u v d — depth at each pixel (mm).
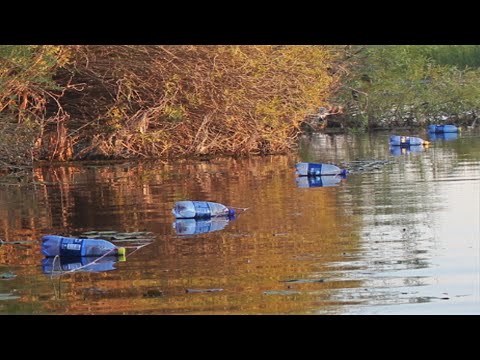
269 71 40438
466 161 34156
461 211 22594
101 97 40094
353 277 16359
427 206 23562
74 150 40406
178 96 39875
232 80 39594
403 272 16609
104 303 15148
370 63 54906
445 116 57344
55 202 26672
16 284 16484
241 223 21906
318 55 43250
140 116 39938
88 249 18609
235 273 16812
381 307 14594
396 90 55250
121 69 38750
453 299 14906
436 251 18188
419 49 61000
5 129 35688
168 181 31234
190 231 21000
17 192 29422
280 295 15297
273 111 40094
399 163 34656
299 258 17891
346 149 42250
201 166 36219
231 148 40938
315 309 14594
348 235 20000
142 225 22062
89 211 24656
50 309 14906
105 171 35281
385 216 22266
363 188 27609
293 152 41594
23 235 21344
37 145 39375
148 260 18094
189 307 14805
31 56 35500
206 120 40156
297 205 24484
